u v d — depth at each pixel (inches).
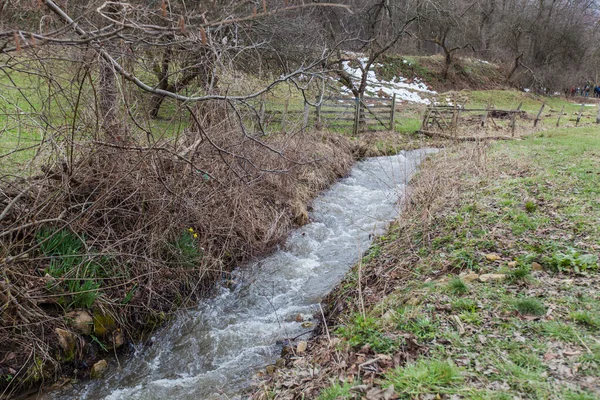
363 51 711.1
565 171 315.6
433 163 393.1
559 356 116.9
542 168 332.8
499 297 151.4
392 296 175.0
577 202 240.4
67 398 160.6
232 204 274.5
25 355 160.6
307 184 393.4
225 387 160.6
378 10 666.2
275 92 403.5
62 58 167.3
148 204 224.4
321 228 325.7
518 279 162.9
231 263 263.0
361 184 443.2
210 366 179.0
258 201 309.7
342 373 125.0
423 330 136.9
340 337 151.9
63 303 178.4
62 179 188.9
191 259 234.4
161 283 216.5
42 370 161.9
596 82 1710.1
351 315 174.6
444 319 142.0
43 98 203.3
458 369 114.9
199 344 193.9
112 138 206.4
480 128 684.1
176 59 254.5
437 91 1239.5
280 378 139.7
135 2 183.3
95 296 184.1
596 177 289.0
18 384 156.0
